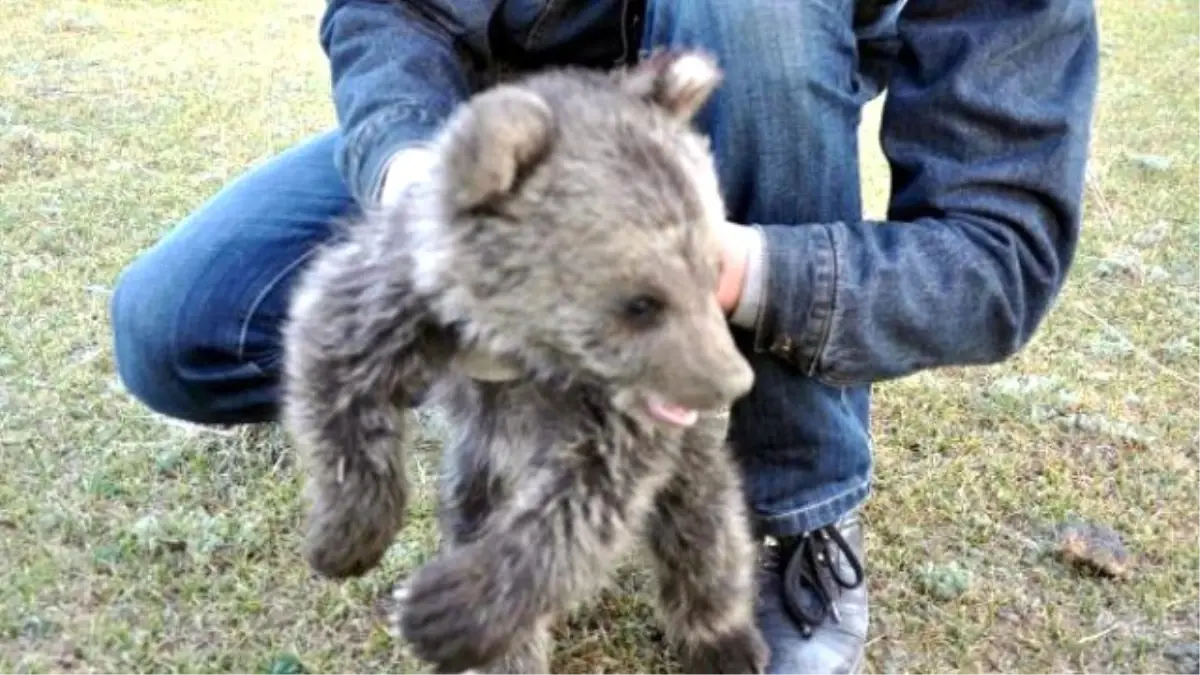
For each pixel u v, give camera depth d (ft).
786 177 3.34
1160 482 4.80
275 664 3.71
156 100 8.89
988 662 3.92
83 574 4.03
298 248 4.04
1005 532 4.50
